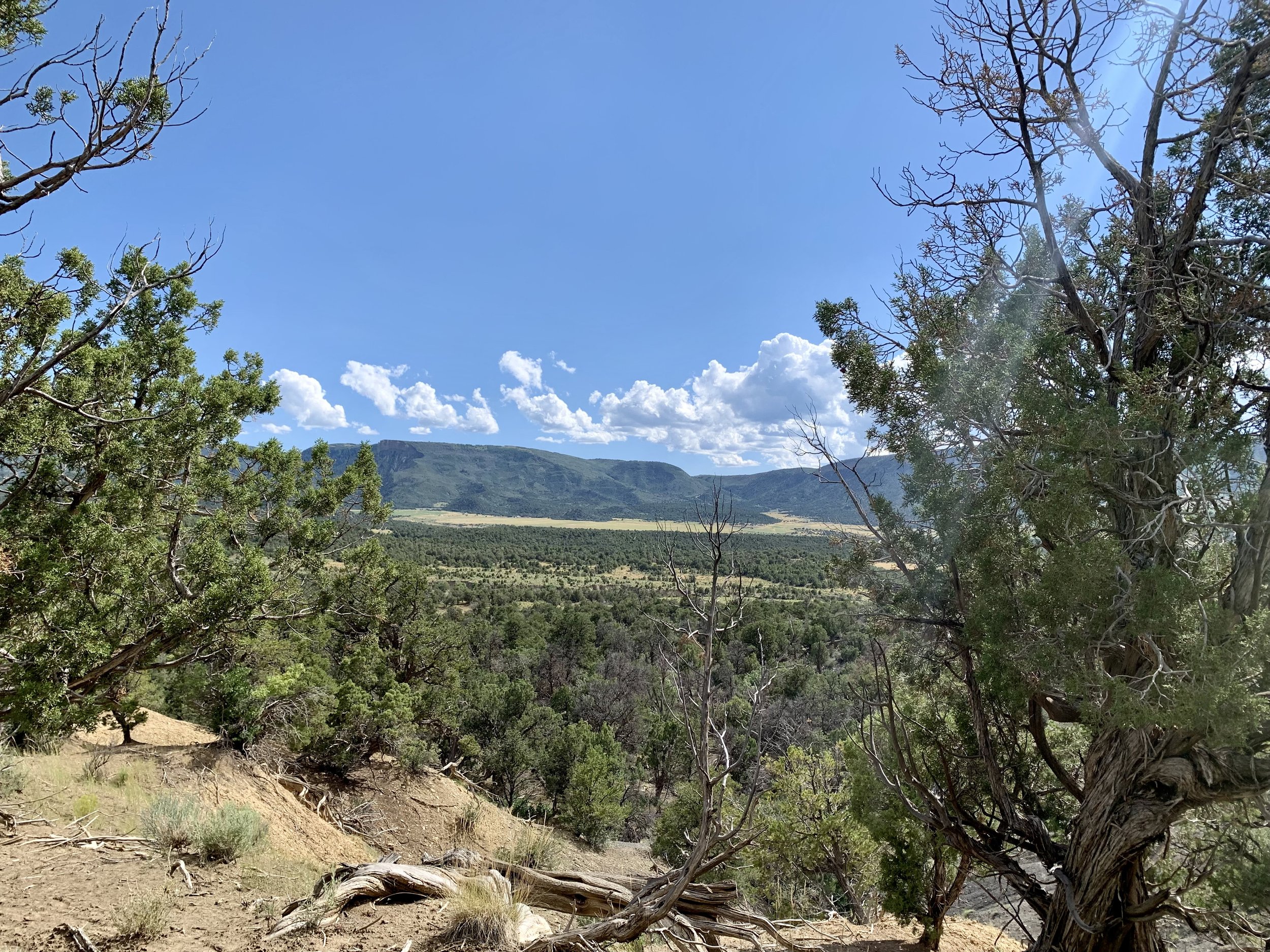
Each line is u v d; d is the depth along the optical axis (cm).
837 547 904
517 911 497
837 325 859
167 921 459
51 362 697
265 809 1284
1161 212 744
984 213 835
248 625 1412
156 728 1717
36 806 713
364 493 1914
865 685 865
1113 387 704
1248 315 637
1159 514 564
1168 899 618
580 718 4712
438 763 2609
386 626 2619
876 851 1120
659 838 2222
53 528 1124
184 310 1252
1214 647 504
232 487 1588
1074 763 912
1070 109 766
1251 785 557
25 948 390
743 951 627
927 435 777
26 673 1018
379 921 490
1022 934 1060
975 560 692
